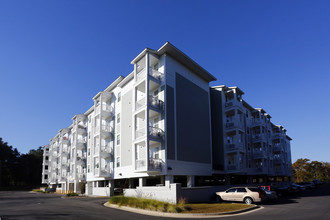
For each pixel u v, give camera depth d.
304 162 83.56
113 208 17.58
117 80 34.56
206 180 29.81
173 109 25.70
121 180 32.00
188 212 13.96
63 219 12.33
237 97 35.62
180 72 27.98
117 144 32.97
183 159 25.38
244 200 18.47
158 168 23.16
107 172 32.88
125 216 13.38
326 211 13.97
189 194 18.91
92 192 38.31
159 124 25.00
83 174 43.50
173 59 27.28
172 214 13.56
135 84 26.45
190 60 28.16
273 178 50.88
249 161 38.44
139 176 26.98
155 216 13.43
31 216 13.45
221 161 31.69
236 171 30.56
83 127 47.34
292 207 16.19
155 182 27.08
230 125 32.94
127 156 29.91
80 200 25.92
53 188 65.12
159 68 26.77
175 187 17.69
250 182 38.44
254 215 13.08
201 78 31.66
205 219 12.38
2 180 82.06
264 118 46.91
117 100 34.84
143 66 28.84
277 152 50.41
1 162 80.56
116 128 33.88
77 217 13.00
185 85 28.28
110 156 33.94
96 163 38.00
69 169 55.19
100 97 35.41
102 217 12.98
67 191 49.75
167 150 23.70
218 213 13.61
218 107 34.00
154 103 24.52
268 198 20.44
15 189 77.00
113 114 35.34
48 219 12.34
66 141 57.66
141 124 28.22
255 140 40.72
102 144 36.88
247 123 40.69
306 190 35.97
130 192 21.92
